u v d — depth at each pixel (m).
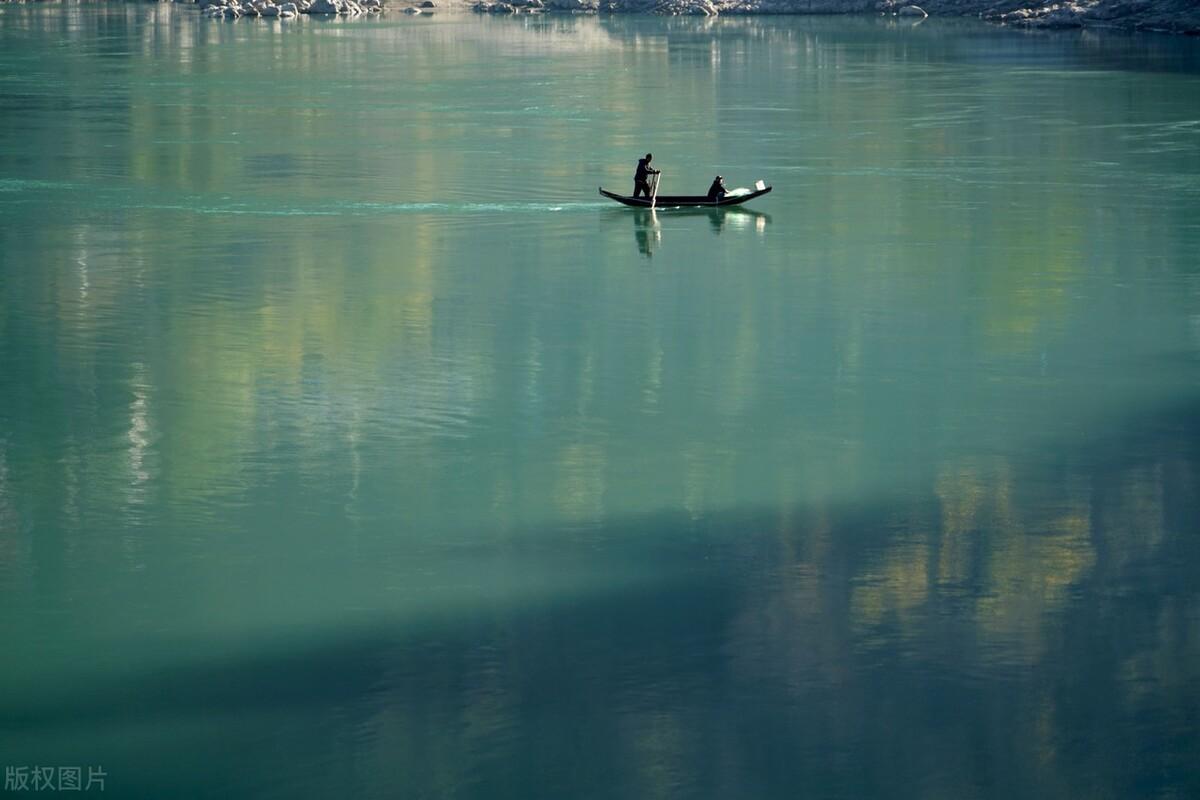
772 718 17.62
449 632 19.64
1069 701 17.92
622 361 31.19
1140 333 33.12
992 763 16.72
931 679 18.45
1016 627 19.70
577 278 38.25
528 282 37.81
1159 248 41.19
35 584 20.97
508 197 49.12
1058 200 48.12
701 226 44.75
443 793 16.27
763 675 18.53
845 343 32.50
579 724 17.52
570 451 26.08
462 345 32.25
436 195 49.34
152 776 16.55
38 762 16.78
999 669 18.67
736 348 32.12
